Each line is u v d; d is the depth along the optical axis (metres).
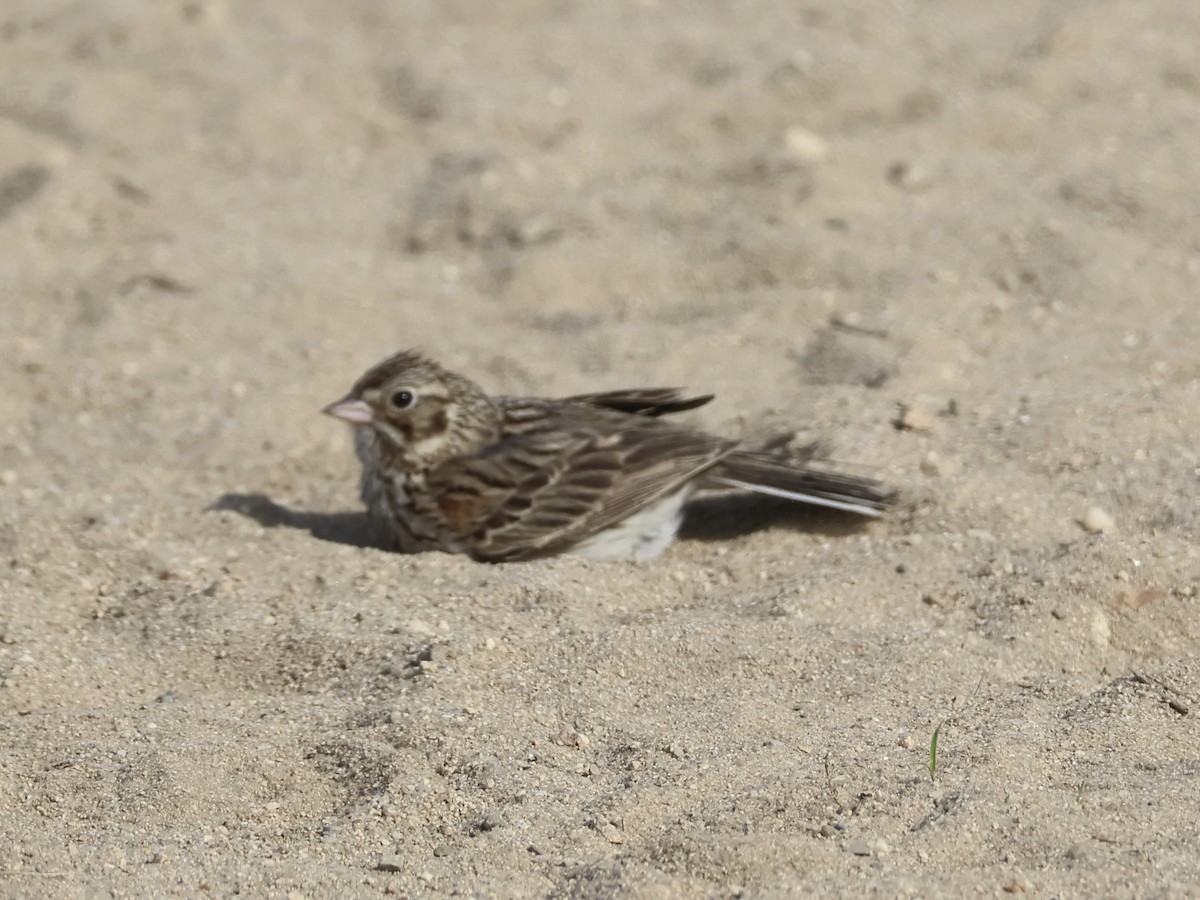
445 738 9.37
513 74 20.91
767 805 8.64
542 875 8.26
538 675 10.05
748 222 16.83
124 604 11.23
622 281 16.34
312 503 13.48
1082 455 12.37
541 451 12.51
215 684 10.32
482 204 17.77
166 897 8.09
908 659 10.13
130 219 18.08
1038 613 10.53
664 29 22.03
